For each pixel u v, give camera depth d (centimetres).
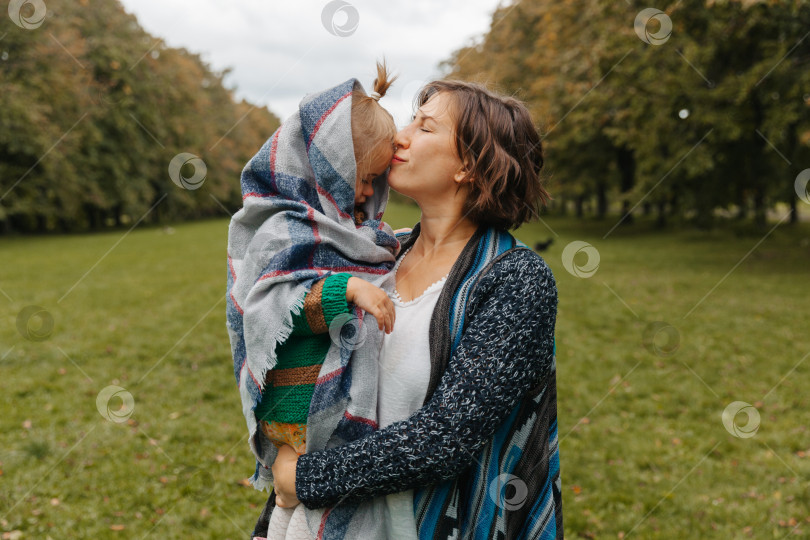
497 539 99
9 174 1897
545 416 104
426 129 106
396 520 97
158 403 436
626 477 340
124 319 703
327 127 106
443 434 88
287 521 107
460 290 100
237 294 106
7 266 1209
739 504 316
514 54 1819
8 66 1739
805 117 928
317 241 106
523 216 110
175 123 2469
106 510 304
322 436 101
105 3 2095
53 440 374
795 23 868
